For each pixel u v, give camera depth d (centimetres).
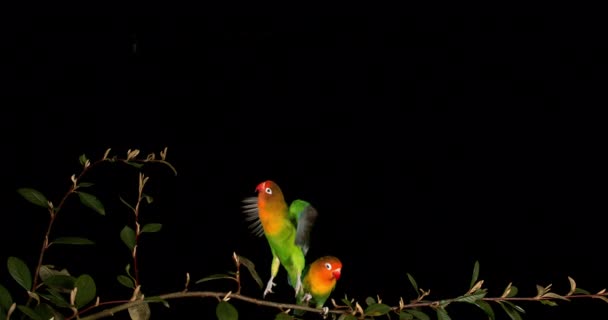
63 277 90
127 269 96
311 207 119
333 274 118
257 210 124
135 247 99
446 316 98
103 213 99
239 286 94
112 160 106
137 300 86
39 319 77
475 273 101
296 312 100
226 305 87
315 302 121
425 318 95
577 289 100
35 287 89
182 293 91
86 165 104
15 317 89
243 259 95
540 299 100
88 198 99
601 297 98
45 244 95
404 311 96
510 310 98
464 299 99
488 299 100
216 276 93
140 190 105
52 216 97
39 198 97
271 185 119
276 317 91
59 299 82
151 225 101
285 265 121
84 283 82
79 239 96
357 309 94
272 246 120
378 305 95
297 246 120
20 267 84
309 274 119
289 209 120
